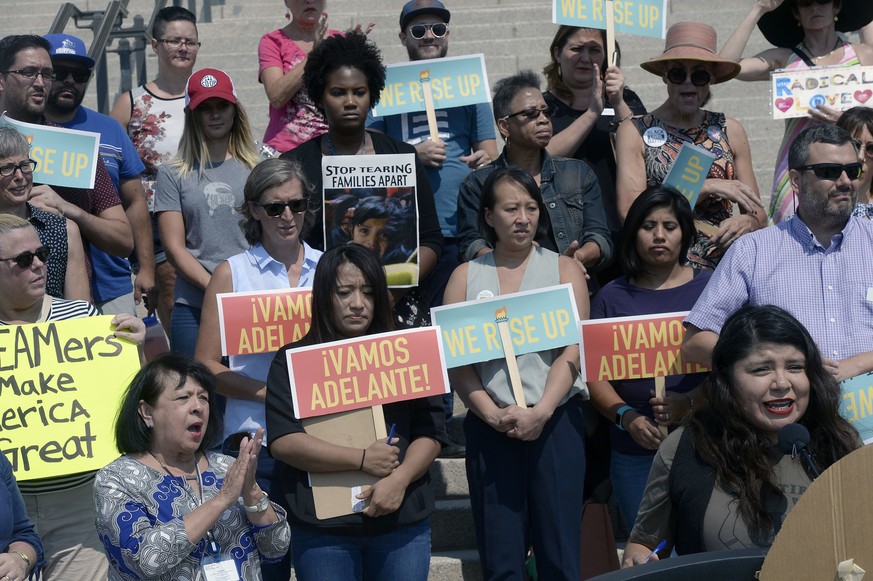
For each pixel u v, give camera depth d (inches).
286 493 177.6
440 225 245.1
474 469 192.7
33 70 218.4
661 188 207.5
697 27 236.4
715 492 133.6
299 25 278.4
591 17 250.7
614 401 202.4
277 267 198.1
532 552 203.0
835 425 135.1
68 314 184.9
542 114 226.1
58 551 177.0
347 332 178.7
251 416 191.6
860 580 105.6
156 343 206.8
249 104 394.0
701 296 187.2
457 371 192.5
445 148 248.4
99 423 173.8
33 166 198.4
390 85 247.6
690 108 234.2
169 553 145.2
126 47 343.9
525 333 190.1
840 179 177.6
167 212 223.3
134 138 280.1
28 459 170.9
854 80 242.5
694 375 202.1
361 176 208.8
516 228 196.4
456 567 224.1
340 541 174.4
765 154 370.3
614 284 211.2
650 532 140.0
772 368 133.3
